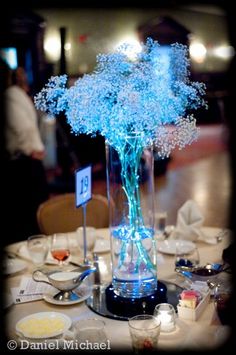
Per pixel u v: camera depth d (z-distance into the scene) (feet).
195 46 27.43
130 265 4.54
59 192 16.43
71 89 4.27
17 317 4.44
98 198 7.57
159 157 4.71
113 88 4.21
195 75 27.53
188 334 4.06
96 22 20.67
